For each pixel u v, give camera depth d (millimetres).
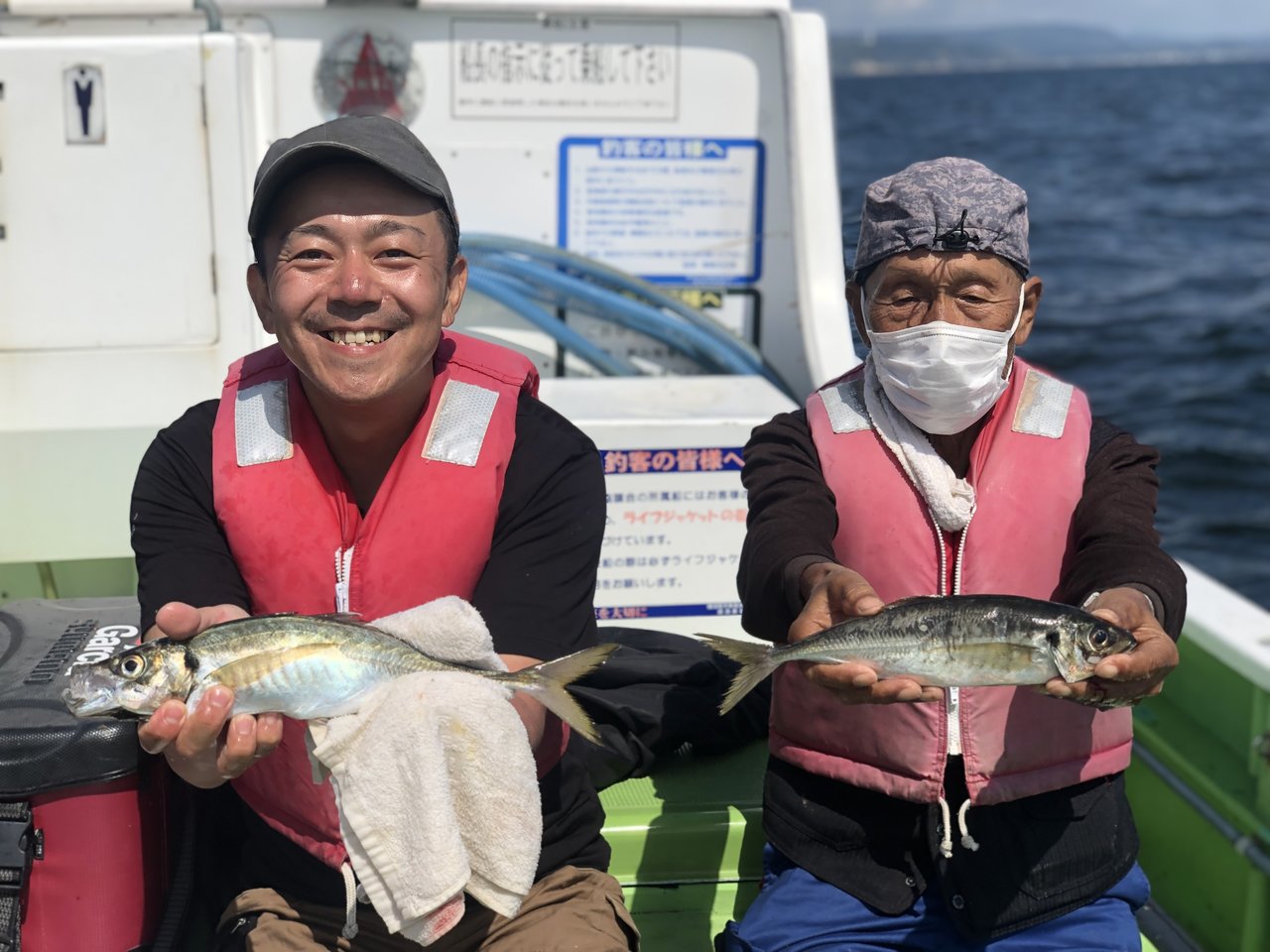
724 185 3760
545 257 3631
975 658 1803
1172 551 11227
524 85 3643
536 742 1963
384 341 1964
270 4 3479
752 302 3818
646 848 2518
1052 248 26297
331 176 1935
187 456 2127
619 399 3340
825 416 2273
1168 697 3561
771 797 2293
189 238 3207
